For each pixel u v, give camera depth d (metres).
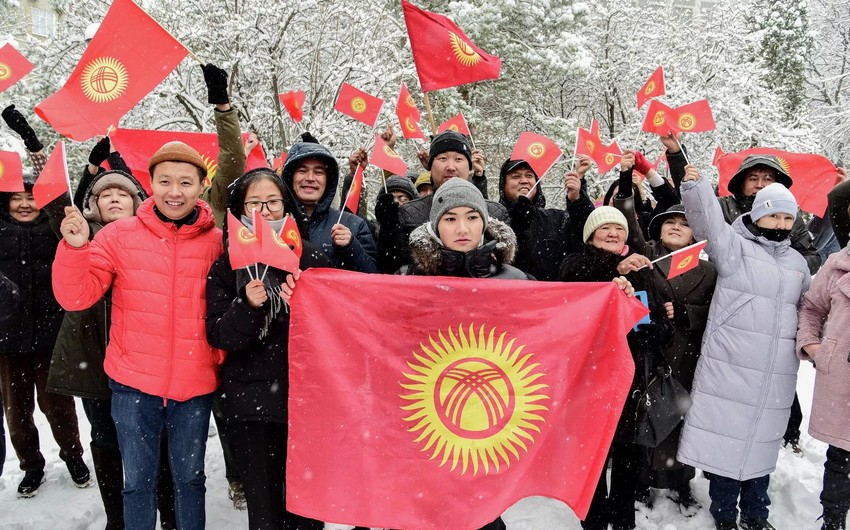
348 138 10.44
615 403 2.88
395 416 2.95
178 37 9.15
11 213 4.41
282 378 3.05
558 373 2.95
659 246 4.12
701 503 4.08
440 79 4.58
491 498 2.84
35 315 4.38
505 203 4.70
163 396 3.05
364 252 3.59
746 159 4.50
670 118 4.40
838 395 3.39
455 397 2.97
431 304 3.01
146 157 4.56
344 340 2.99
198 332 3.12
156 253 3.09
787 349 3.58
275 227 3.11
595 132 5.09
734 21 15.01
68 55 9.55
